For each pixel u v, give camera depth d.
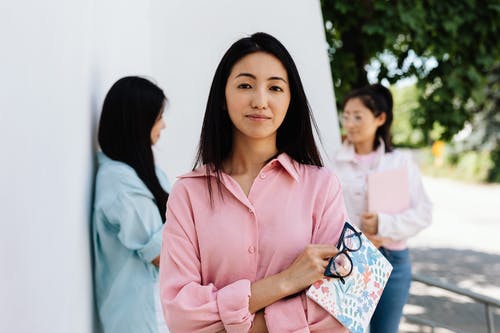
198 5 3.01
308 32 2.98
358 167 2.62
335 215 1.27
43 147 1.26
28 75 1.15
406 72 4.61
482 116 18.53
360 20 4.27
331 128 2.96
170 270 1.22
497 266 7.29
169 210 1.26
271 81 1.20
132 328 1.81
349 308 1.17
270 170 1.27
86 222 1.76
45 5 1.29
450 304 5.18
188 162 2.97
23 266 1.10
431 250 8.31
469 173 18.92
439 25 4.21
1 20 0.98
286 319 1.15
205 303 1.15
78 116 1.66
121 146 1.87
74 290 1.54
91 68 1.89
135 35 2.78
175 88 3.00
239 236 1.21
